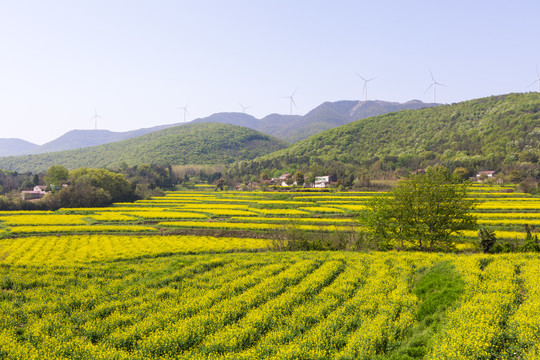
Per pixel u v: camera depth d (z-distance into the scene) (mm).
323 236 62406
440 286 26031
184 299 28250
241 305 26000
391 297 25594
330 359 18156
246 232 70562
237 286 30438
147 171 190750
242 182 193375
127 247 59531
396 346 19250
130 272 38062
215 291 29422
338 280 31203
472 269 28312
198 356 19344
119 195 129875
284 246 53156
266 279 31891
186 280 34031
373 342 18734
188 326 22453
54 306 26984
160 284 33219
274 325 22906
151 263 42625
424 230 48594
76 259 49312
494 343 16688
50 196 112188
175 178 199625
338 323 22031
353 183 142375
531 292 22266
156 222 85688
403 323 21094
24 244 61344
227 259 41938
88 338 22641
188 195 149750
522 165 139750
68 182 138500
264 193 136125
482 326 17641
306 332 21500
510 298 21828
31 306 27000
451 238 49625
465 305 20844
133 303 27969
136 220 87625
